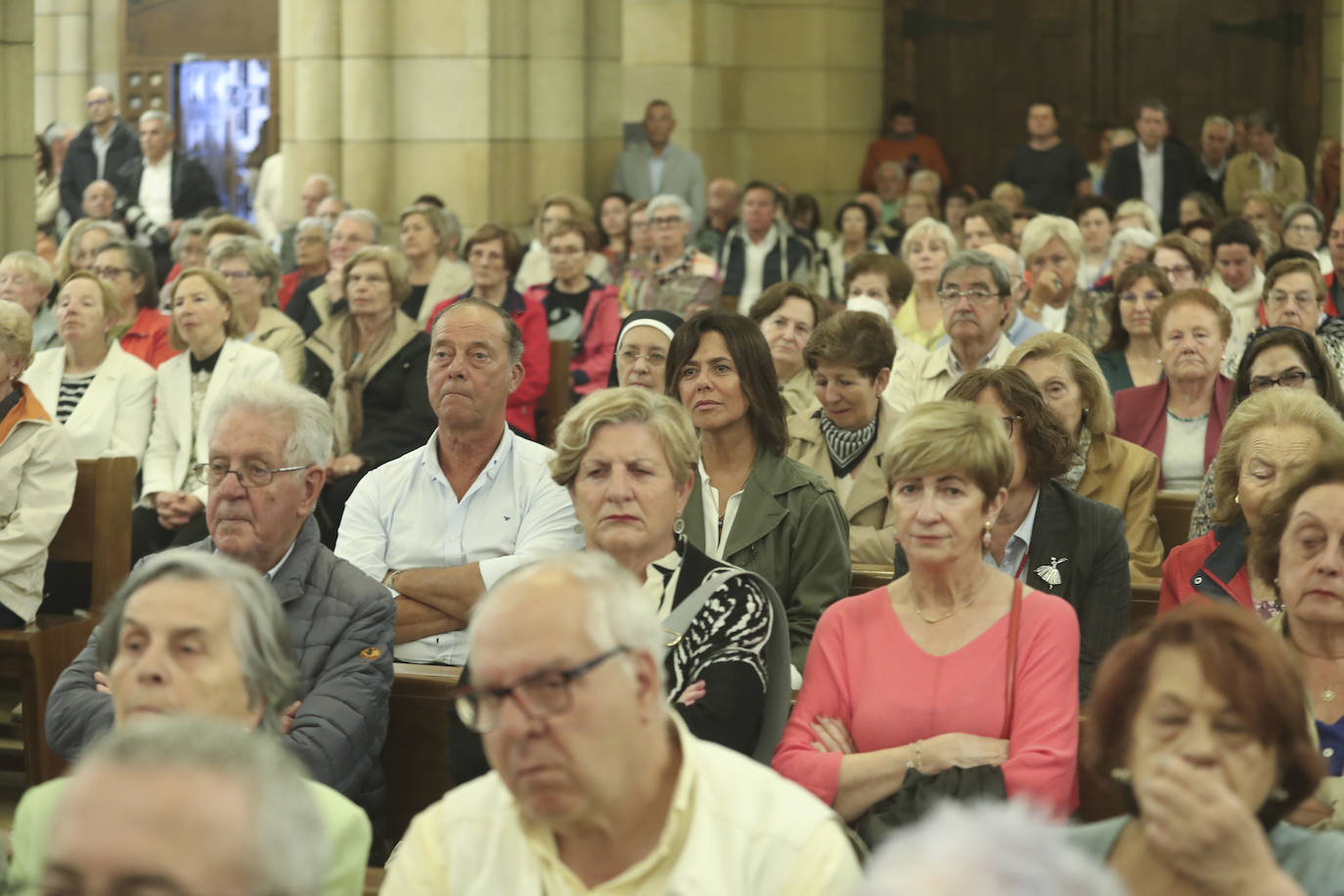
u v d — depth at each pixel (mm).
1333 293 11391
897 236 17297
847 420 6316
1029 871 1856
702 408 5457
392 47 15680
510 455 5875
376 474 5945
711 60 20156
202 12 20094
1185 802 2797
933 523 4152
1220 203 18359
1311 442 4961
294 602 4711
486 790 3053
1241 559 5117
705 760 3006
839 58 20938
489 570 5555
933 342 10477
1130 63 21250
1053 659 4121
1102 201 15188
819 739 4168
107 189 15430
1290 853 3047
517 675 2758
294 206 15922
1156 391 7770
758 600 4203
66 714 4590
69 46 20453
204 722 2279
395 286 9133
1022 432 5137
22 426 6535
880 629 4262
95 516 6805
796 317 8453
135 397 8453
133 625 3576
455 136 15633
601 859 2934
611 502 4270
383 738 4691
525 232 16000
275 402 4777
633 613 2846
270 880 2145
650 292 12633
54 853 2115
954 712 4109
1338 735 4055
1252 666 2885
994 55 21453
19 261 9414
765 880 2910
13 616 6453
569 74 16047
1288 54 20938
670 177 17391
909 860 1898
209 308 8430
